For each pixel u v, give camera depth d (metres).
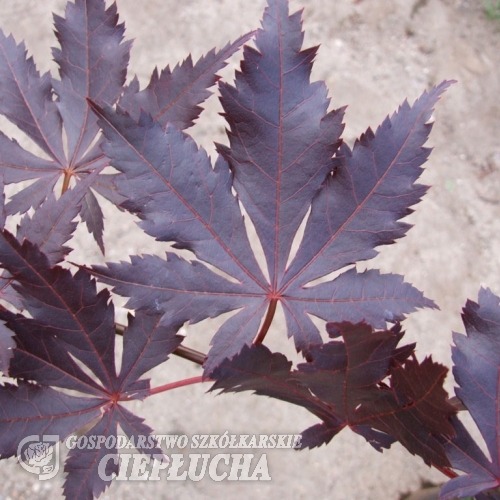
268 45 0.21
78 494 0.21
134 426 0.22
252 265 0.22
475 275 0.55
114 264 0.20
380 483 0.50
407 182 0.21
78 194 0.22
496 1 0.64
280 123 0.21
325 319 0.21
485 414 0.20
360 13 0.63
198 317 0.21
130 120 0.20
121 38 0.25
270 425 0.51
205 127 0.58
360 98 0.60
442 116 0.60
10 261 0.20
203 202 0.21
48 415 0.21
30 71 0.25
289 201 0.22
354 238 0.21
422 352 0.53
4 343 0.22
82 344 0.21
